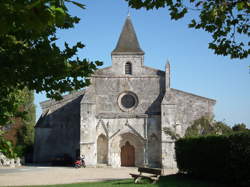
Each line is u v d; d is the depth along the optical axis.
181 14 7.83
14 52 6.15
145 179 21.59
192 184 18.25
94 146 38.19
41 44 6.48
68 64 7.14
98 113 39.50
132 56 40.78
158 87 40.00
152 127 39.12
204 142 20.92
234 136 16.84
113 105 39.81
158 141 38.84
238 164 16.41
